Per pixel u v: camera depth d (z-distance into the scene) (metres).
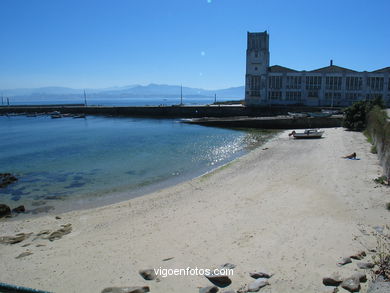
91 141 53.72
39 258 13.80
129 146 47.59
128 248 14.30
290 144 44.03
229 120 72.19
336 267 11.11
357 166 27.19
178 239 14.92
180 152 41.81
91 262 13.12
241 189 23.16
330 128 61.62
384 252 11.83
